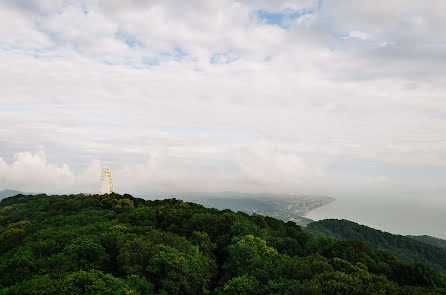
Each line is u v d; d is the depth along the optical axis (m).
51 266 40.50
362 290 33.59
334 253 58.66
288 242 67.19
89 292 32.62
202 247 56.19
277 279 41.31
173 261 42.03
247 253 49.44
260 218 87.25
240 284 38.44
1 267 40.75
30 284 33.75
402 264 55.88
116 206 86.25
